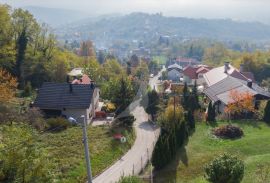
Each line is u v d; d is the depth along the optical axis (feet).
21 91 244.63
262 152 132.87
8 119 156.04
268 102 177.17
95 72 349.61
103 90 243.81
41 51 294.25
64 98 201.05
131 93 208.44
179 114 164.86
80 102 198.29
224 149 137.49
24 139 75.87
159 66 649.20
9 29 272.10
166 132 139.74
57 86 207.41
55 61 297.12
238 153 132.98
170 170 125.80
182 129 144.56
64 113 198.08
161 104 212.84
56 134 162.40
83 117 67.31
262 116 184.24
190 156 134.51
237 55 623.36
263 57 454.40
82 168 128.16
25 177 71.67
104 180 124.36
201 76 377.30
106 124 187.73
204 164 125.49
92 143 153.38
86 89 205.26
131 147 158.71
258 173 109.29
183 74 405.18
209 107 183.62
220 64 552.41
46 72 283.59
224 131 153.99
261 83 398.01
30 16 282.15
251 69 438.40
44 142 148.46
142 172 129.90
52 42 299.99
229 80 249.75
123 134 169.17
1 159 70.74
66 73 299.99
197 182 110.83
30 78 276.41
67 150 142.61
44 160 75.66
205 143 146.72
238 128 156.25
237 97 184.03
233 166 94.38
